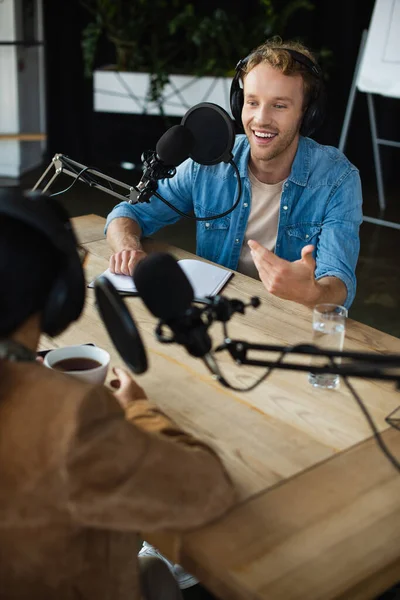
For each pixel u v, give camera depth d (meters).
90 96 5.89
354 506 1.03
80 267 0.87
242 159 2.06
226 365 1.41
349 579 0.90
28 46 5.25
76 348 1.27
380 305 3.61
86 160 6.05
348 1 5.36
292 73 1.89
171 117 5.87
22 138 5.19
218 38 5.20
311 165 2.02
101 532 0.90
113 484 0.80
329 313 1.37
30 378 0.82
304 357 1.43
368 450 1.16
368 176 5.78
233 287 1.76
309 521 1.00
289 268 1.59
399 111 5.55
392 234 4.62
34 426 0.79
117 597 0.93
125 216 2.06
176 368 1.40
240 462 1.12
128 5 5.41
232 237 2.12
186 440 1.00
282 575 0.90
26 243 0.81
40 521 0.81
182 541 0.95
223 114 1.63
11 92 5.24
